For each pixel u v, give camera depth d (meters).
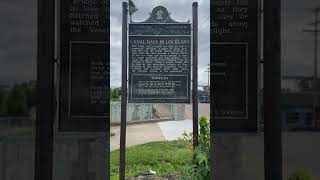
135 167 10.33
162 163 10.73
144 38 8.10
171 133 18.33
